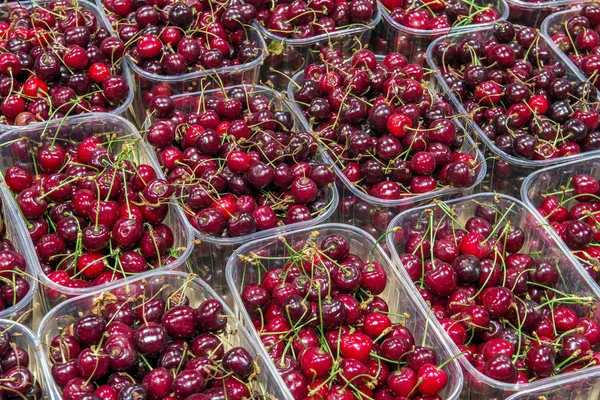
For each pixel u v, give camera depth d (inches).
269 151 48.1
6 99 49.9
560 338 44.1
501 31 55.2
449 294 45.2
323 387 42.1
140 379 41.8
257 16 55.5
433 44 55.5
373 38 57.9
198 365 41.2
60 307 42.9
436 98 51.8
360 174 49.7
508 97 51.9
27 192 46.1
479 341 44.8
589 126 51.3
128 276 45.3
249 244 45.8
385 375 42.8
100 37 52.7
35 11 52.7
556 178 50.3
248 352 42.3
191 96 51.9
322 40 55.2
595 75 53.8
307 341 43.4
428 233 47.3
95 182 46.4
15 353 41.4
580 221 47.5
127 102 51.3
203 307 42.5
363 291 45.3
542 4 58.2
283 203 47.9
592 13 56.4
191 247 45.7
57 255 45.5
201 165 48.0
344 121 50.3
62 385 40.8
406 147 49.4
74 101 49.9
